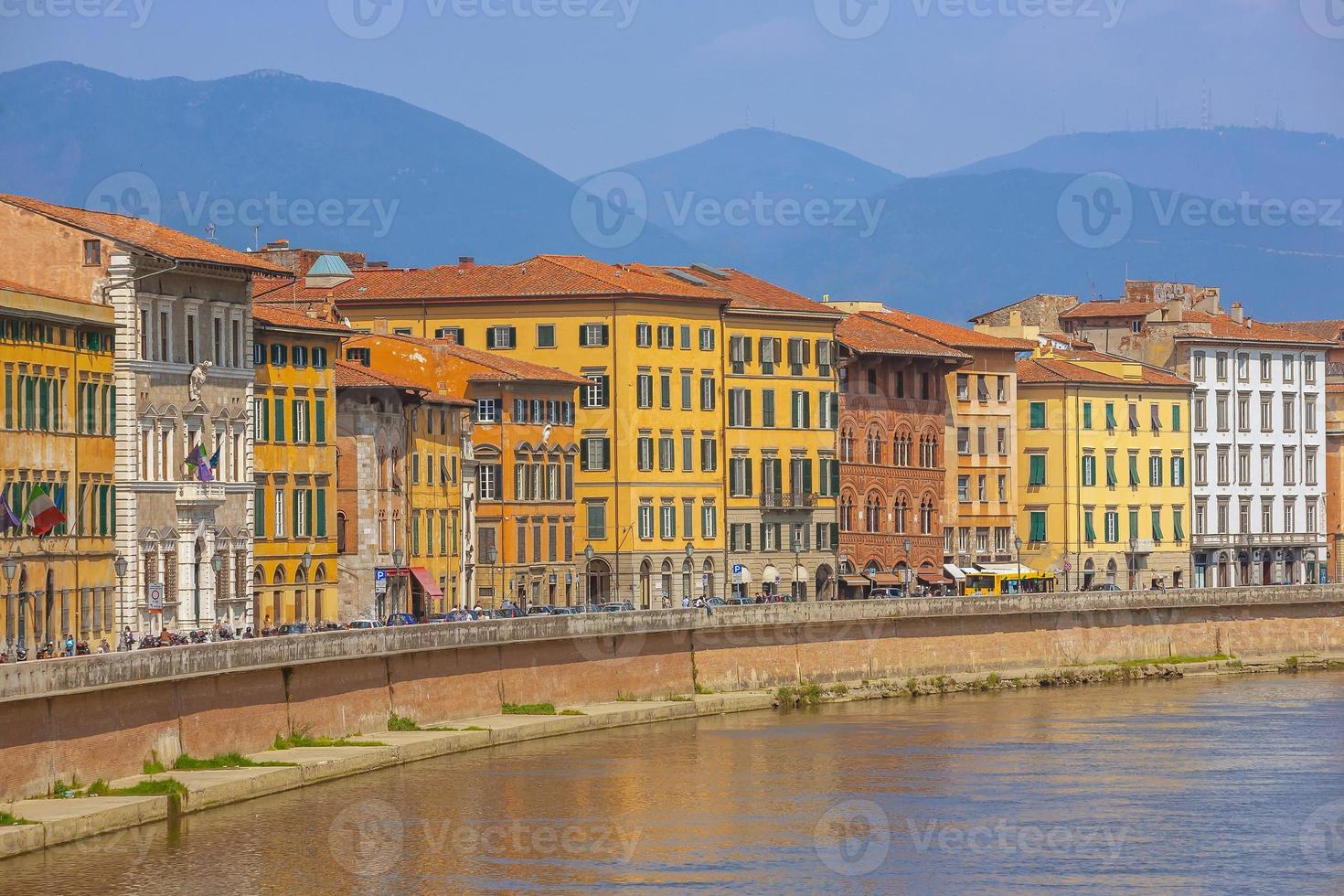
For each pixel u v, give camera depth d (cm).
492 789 14288
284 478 19025
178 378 17600
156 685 13275
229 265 18050
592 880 11838
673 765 15462
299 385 19212
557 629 17475
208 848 12138
